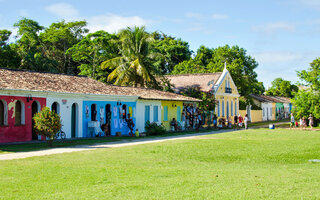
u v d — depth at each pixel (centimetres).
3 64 3975
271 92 9150
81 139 2222
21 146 1758
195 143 1923
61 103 2239
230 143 1948
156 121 3159
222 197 732
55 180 891
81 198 722
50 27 5491
